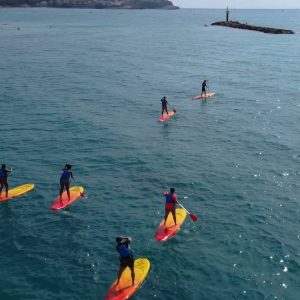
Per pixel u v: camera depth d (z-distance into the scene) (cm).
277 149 2841
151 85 5109
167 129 3325
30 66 6588
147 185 2289
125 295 1423
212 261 1606
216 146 2925
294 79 5412
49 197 2148
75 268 1577
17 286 1484
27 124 3428
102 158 2692
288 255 1634
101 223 1888
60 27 16412
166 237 1753
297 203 2064
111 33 13925
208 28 16462
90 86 5025
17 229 1848
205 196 2152
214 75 5803
